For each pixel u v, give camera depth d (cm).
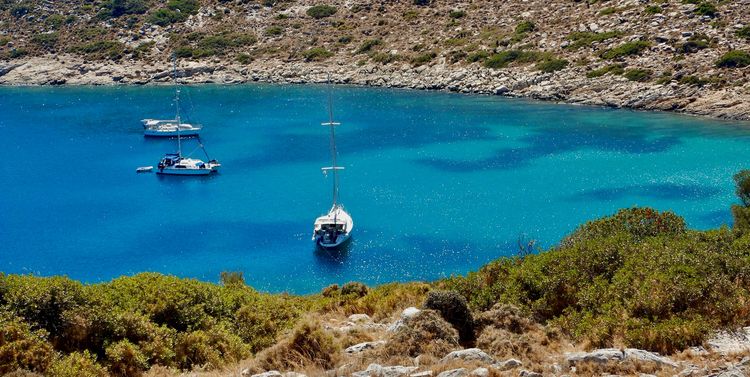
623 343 2139
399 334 2148
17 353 2055
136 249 5756
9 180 7856
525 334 2195
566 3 14038
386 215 6259
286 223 6219
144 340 2341
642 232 3372
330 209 6525
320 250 5575
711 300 2320
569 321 2420
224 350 2438
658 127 9062
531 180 7112
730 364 1788
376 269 5225
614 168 7394
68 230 6228
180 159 8050
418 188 6994
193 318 2569
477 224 5969
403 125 9838
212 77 14288
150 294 2597
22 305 2250
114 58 15250
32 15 16938
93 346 2283
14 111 11875
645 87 10481
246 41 15412
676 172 7150
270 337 2638
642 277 2570
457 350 1997
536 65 12094
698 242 2998
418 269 5194
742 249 2850
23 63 15312
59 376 1995
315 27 15575
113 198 7131
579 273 2792
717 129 8806
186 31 16025
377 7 15862
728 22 11600
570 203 6394
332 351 2161
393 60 13712
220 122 10569
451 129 9475
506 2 14812
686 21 11912
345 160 8162
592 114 10000
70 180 7831
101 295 2478
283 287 5019
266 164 8188
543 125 9469
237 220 6344
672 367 1786
